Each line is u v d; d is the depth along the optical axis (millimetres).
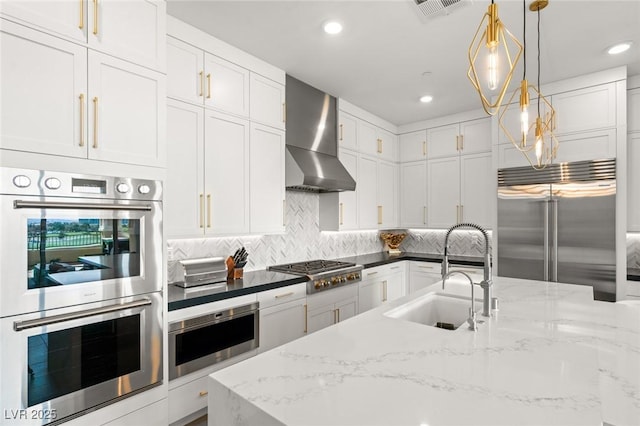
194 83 2412
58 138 1553
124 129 1786
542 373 1086
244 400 943
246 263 3125
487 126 4086
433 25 2350
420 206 4648
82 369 1590
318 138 3510
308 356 1229
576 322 1616
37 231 1464
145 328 1819
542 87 3410
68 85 1592
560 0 2061
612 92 3051
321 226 4055
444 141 4438
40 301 1463
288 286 2805
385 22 2318
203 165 2471
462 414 861
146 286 1828
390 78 3244
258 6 2156
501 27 1262
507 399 932
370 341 1374
